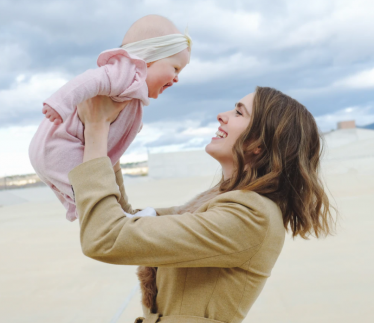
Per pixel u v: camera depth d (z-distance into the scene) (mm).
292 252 4465
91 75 1077
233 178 1177
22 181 24094
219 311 1092
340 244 4602
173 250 993
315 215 1271
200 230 1014
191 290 1101
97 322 2977
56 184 1191
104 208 1018
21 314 3229
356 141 27781
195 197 1372
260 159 1186
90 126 1108
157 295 1165
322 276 3600
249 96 1291
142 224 1010
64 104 1017
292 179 1186
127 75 1138
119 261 1013
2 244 6207
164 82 1310
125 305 3277
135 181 26938
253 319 2842
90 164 1043
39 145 1201
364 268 3709
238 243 1030
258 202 1070
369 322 2625
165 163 30328
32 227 7867
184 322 1072
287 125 1186
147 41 1281
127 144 1290
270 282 3564
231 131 1258
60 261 4895
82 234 1024
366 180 11656
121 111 1226
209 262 1033
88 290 3727
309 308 2938
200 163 30188
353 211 6602
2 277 4336
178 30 1380
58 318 3094
